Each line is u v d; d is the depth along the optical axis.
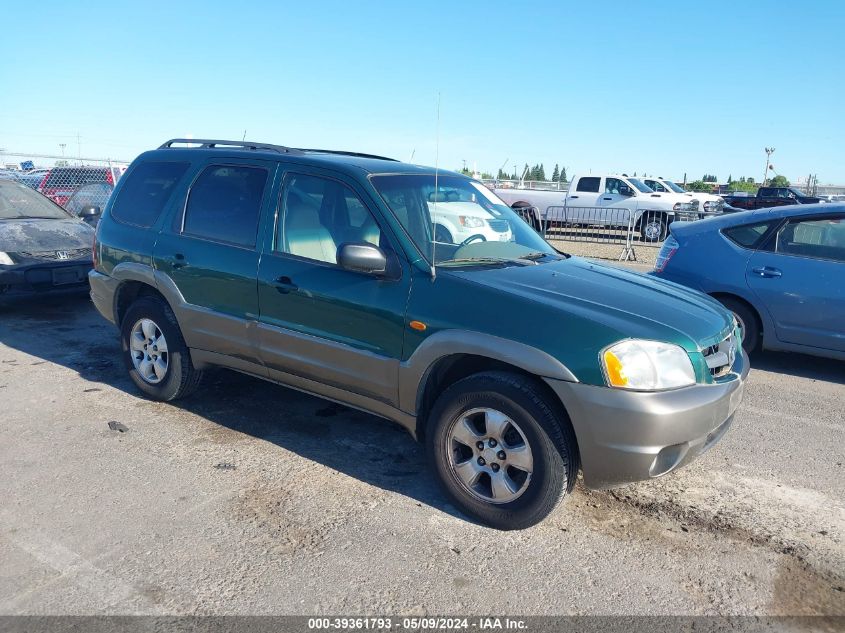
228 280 4.44
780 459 4.51
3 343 6.70
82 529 3.42
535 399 3.30
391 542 3.38
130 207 5.28
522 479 3.47
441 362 3.64
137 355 5.20
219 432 4.66
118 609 2.84
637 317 3.42
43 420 4.78
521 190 21.75
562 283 3.77
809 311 6.18
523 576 3.14
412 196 4.18
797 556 3.37
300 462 4.24
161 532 3.41
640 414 3.14
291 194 4.34
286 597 2.94
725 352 3.72
